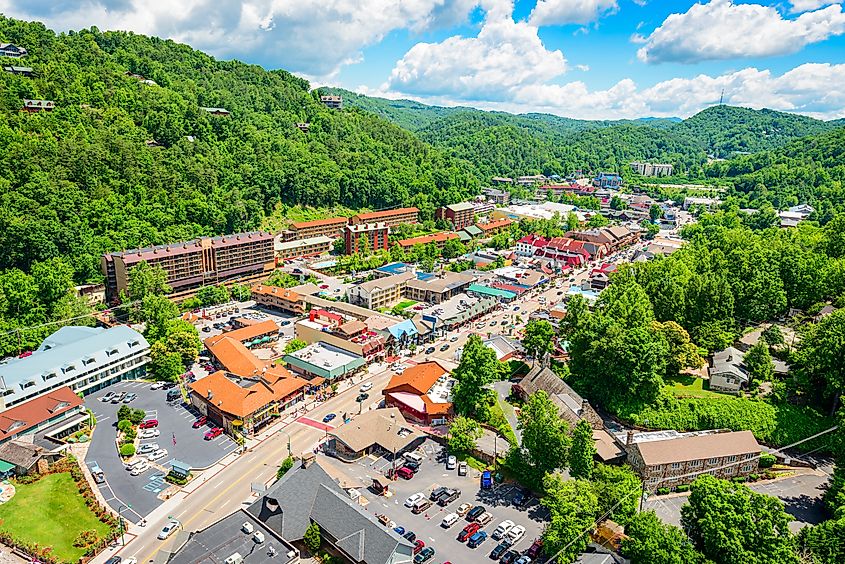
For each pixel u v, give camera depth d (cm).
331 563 9725
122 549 10025
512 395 15900
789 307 18525
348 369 16962
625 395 14450
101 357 16400
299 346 18938
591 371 15050
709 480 9662
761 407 13850
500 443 13488
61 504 11175
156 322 18962
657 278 19050
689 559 8688
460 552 10038
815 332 14412
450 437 13188
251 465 12650
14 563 9794
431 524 10794
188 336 17525
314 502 10488
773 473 12456
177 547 9931
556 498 10050
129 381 16900
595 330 15400
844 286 17875
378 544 9400
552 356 17875
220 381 14925
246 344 19500
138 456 12900
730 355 15425
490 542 10319
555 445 11475
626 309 16275
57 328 18788
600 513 10194
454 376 16462
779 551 8588
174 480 11969
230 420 13925
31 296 18938
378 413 14238
